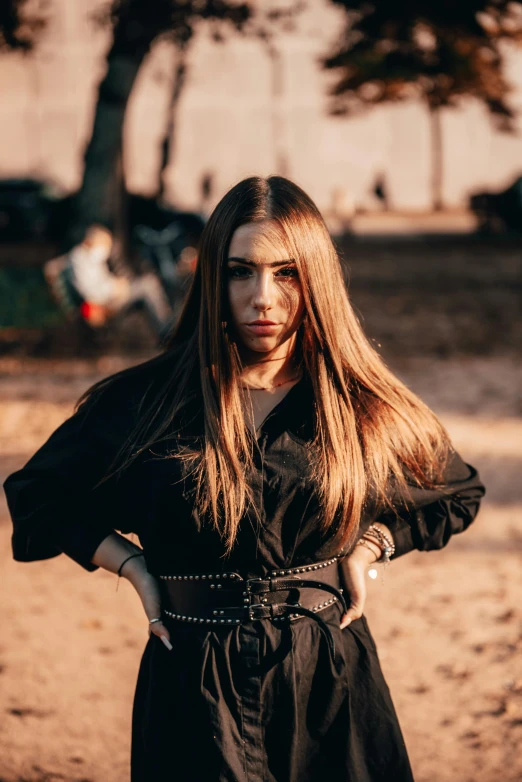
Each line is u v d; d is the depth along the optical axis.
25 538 1.76
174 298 10.48
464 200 38.16
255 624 1.65
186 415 1.71
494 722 3.11
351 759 1.67
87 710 3.20
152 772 1.66
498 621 3.88
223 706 1.62
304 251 1.67
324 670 1.67
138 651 3.65
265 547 1.64
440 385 8.60
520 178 25.33
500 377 8.94
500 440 6.72
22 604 4.08
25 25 14.50
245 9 12.59
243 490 1.61
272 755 1.64
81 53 36.94
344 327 1.76
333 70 14.99
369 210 37.47
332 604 1.74
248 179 1.71
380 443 1.73
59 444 1.76
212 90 36.81
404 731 3.05
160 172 22.12
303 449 1.66
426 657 3.56
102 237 9.12
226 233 1.66
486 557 4.61
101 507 1.76
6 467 5.99
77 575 4.44
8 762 2.87
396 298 14.40
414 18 13.11
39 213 24.30
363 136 37.62
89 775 2.82
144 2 12.38
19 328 10.75
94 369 9.10
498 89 17.47
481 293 14.95
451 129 37.84
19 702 3.24
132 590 4.27
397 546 1.86
